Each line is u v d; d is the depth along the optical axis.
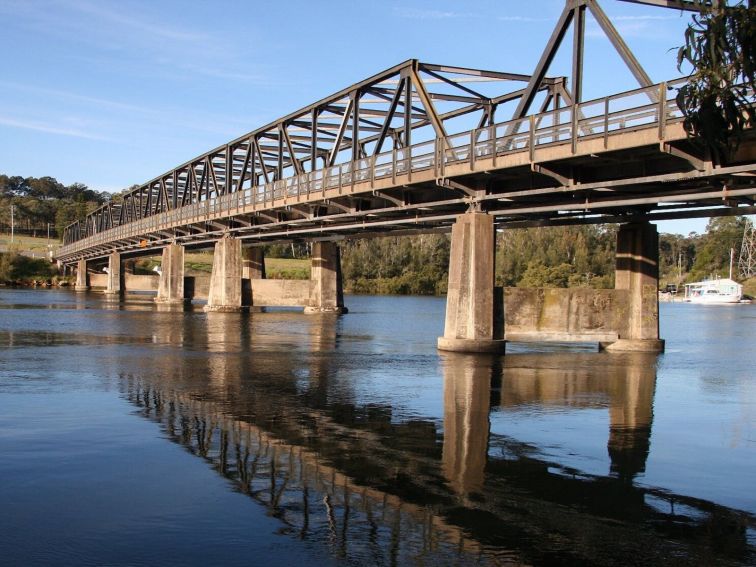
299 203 44.97
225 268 63.09
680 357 30.80
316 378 21.81
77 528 8.76
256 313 64.25
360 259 149.88
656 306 32.38
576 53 26.70
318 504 9.76
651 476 11.40
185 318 53.22
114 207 130.62
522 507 9.80
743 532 9.04
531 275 123.50
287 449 12.63
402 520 9.21
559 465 11.97
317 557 8.03
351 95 40.28
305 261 153.88
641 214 31.20
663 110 20.89
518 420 15.68
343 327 47.81
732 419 16.30
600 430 14.82
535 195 27.88
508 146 26.94
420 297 127.88
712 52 8.76
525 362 27.22
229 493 10.12
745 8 8.50
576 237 132.12
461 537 8.70
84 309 64.12
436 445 13.19
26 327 41.34
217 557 7.97
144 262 169.25
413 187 33.56
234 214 57.19
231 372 22.88
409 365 25.56
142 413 15.55
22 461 11.57
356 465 11.70
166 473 11.01
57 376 21.17
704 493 10.56
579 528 9.07
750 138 19.62
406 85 34.56
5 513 9.23
